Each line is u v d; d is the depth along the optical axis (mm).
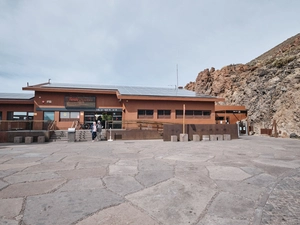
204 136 15500
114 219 2814
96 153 8852
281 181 4676
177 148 10609
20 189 4066
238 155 8320
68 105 19781
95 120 20484
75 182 4539
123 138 16609
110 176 5047
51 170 5668
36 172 5438
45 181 4613
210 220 2807
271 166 6246
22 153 8898
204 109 21375
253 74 34844
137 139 16844
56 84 22688
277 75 27516
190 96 20625
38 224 2654
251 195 3785
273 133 22859
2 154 8633
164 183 4484
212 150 9812
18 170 5672
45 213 2982
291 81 23562
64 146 11719
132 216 2914
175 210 3131
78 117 20047
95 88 21359
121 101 20641
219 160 7195
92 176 5043
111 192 3910
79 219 2803
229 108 26281
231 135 17125
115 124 20328
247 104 32062
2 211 3045
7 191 3945
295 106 21828
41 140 14180
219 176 5070
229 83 42156
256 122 28578
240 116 27984
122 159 7375
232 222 2748
